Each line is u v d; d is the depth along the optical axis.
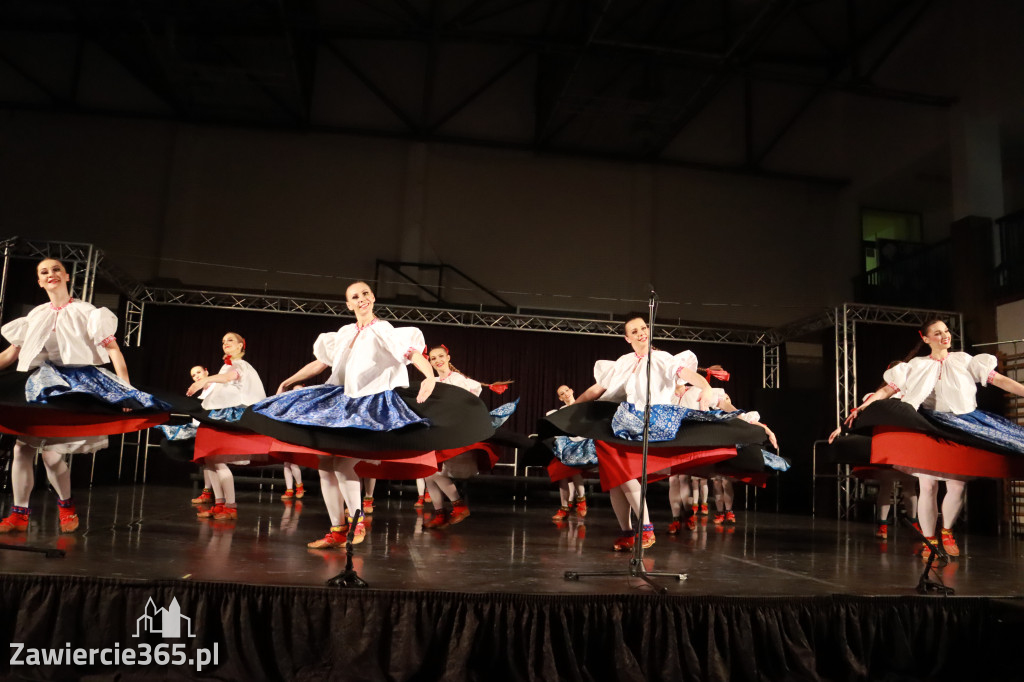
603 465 3.83
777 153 11.76
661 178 11.55
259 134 11.02
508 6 9.99
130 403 3.51
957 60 9.38
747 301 11.31
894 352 9.48
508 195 11.31
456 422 3.50
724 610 2.71
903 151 10.21
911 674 2.82
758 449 4.99
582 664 2.60
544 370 10.80
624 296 11.20
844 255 11.41
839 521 7.74
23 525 3.75
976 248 8.76
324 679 2.49
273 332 10.42
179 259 10.53
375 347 3.50
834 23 10.72
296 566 3.05
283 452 3.60
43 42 10.55
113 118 10.72
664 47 8.69
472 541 4.32
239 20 8.72
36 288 8.16
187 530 4.24
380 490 9.30
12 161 10.41
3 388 3.41
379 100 11.21
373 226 11.00
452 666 2.53
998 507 7.21
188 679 2.51
